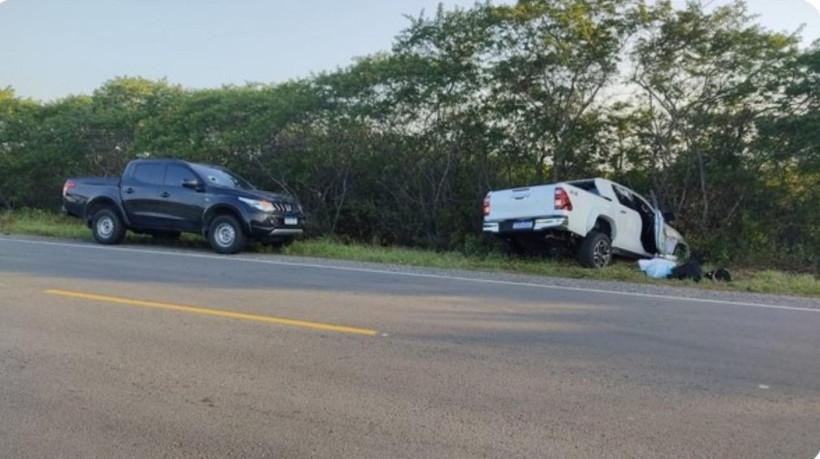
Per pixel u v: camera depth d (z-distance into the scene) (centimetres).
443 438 391
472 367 528
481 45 1616
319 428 404
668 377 514
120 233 1455
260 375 499
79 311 702
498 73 1605
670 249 1392
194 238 1611
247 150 1895
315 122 1834
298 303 774
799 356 586
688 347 611
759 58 1477
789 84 1430
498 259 1363
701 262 1458
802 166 1426
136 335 607
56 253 1231
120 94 2391
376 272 1106
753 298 942
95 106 2370
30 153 2366
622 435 399
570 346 602
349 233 1839
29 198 2441
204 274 998
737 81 1498
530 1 1556
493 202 1322
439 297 851
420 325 673
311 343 590
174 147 1995
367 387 476
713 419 428
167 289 847
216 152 1916
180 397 452
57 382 479
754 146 1491
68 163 2330
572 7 1534
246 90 2038
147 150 2080
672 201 1586
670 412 438
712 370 536
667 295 941
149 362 527
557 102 1617
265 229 1351
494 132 1634
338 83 1766
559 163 1638
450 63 1644
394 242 1777
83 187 1494
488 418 422
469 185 1714
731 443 391
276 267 1122
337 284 939
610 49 1546
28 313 688
